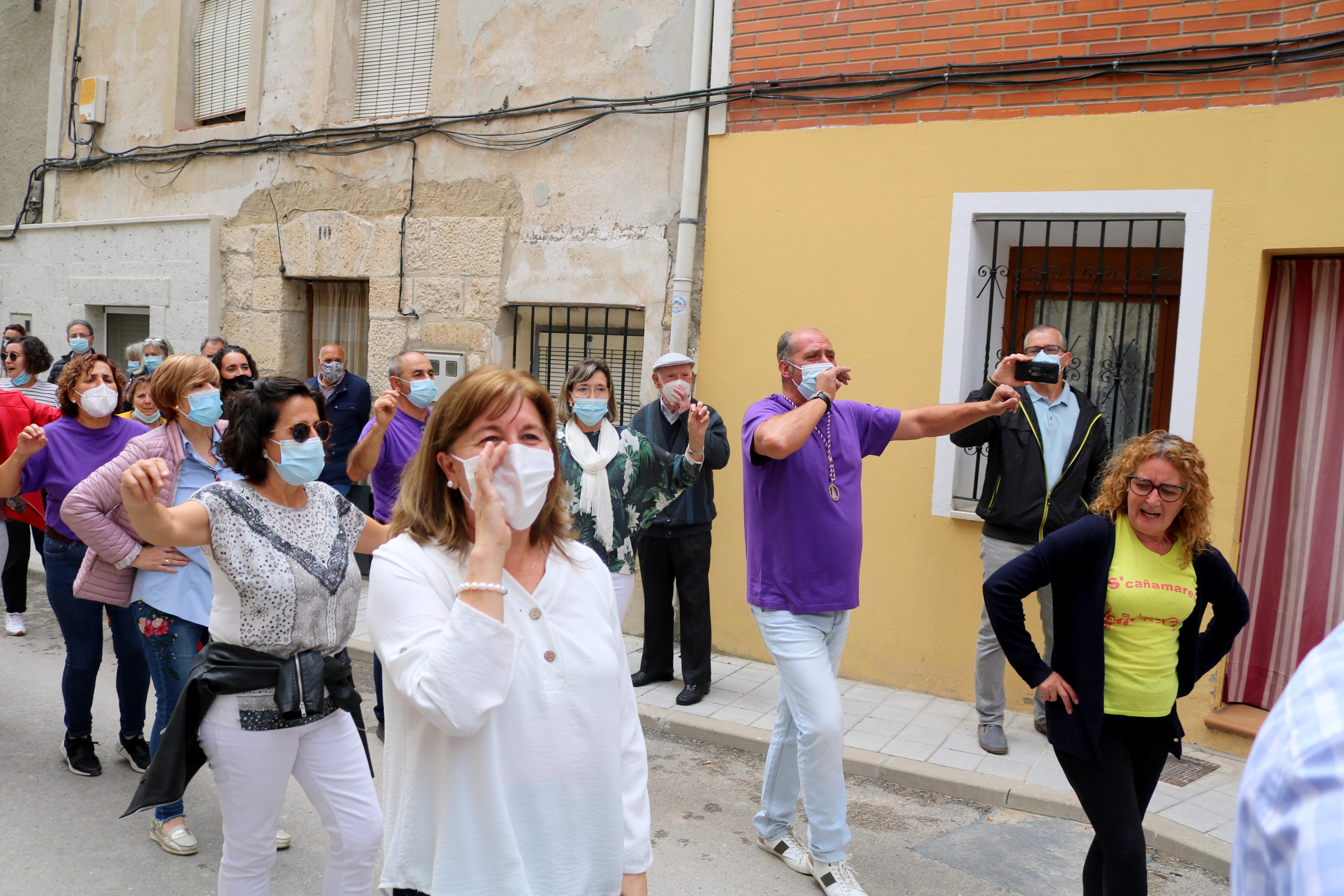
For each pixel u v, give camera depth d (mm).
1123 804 2910
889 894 3736
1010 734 5250
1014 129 5426
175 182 9562
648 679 5992
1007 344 5840
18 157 11133
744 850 4070
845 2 5879
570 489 2152
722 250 6371
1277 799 857
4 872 3715
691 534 5633
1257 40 4824
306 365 8984
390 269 8039
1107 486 3078
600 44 6930
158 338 8266
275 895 3619
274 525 2848
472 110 7570
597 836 1885
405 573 1834
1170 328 5469
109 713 5453
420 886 1797
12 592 6750
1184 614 2963
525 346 7605
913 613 5812
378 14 8344
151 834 4043
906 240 5754
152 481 2613
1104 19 5176
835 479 3699
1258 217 4867
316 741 2836
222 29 9422
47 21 10891
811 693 3604
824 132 5984
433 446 1878
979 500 5625
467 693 1693
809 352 3736
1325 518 5055
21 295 10984
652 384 6777
